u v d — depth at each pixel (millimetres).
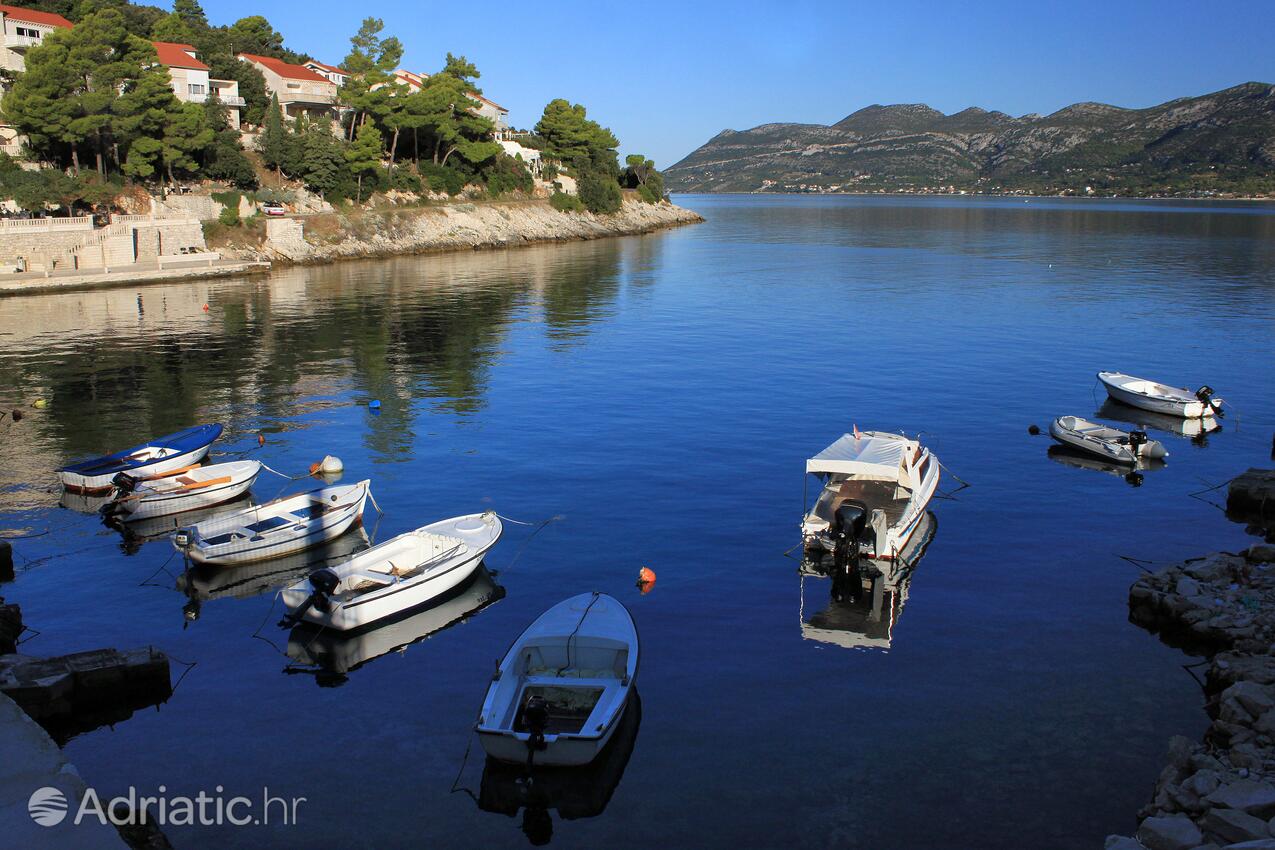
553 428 44344
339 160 128250
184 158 106875
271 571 29438
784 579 28141
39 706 20375
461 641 24656
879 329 70625
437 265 116625
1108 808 17516
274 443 42344
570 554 29969
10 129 100188
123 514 33406
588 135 184500
